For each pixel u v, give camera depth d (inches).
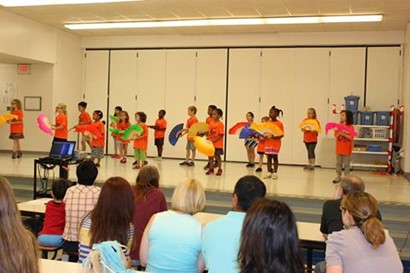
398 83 430.0
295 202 263.3
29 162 386.0
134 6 367.6
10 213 64.0
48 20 432.5
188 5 358.9
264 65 463.2
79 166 152.5
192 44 480.7
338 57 444.8
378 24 405.1
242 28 441.4
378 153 410.9
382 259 95.0
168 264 107.6
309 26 422.3
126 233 120.1
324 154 438.6
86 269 85.0
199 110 482.6
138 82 499.5
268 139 337.1
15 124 418.0
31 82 475.2
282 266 64.7
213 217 172.4
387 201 254.2
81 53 514.9
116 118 427.8
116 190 120.1
